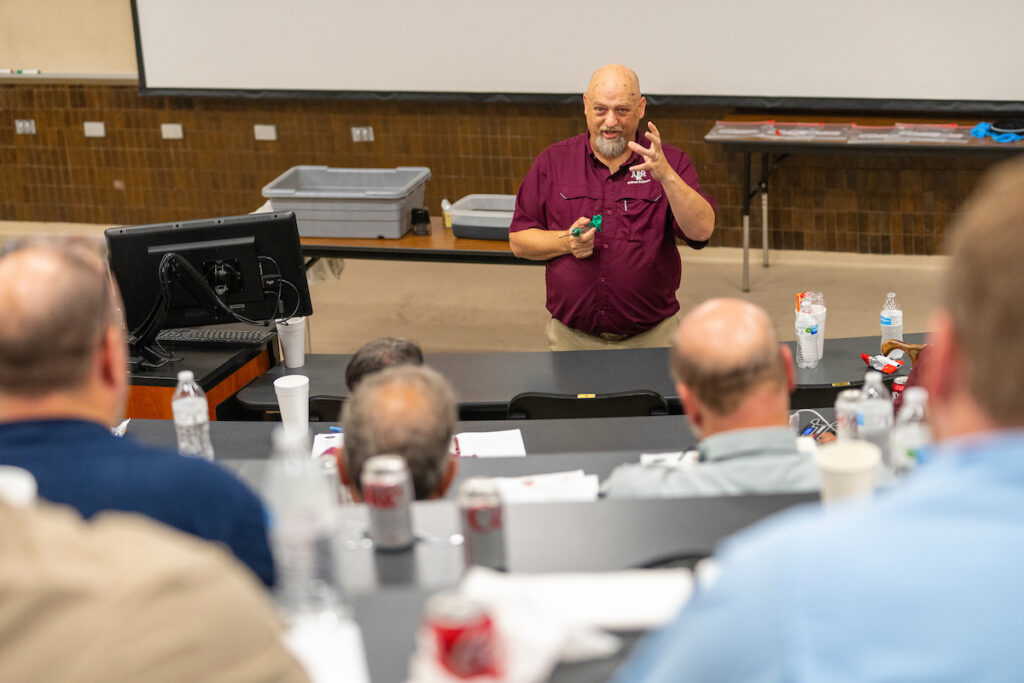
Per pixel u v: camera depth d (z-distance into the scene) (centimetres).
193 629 105
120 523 114
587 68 873
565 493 271
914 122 801
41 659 99
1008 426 86
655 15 845
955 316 87
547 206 525
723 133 797
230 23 940
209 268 450
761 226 900
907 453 255
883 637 78
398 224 669
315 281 752
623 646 131
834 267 876
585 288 517
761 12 823
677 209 490
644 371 469
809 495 174
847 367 467
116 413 195
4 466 177
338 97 936
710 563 145
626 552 162
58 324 177
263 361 509
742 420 226
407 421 225
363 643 138
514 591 137
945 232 859
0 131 1042
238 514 185
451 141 939
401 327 823
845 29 811
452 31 893
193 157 1007
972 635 77
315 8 916
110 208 1047
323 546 164
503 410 453
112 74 994
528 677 124
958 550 80
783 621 81
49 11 991
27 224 1073
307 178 755
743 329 224
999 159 730
